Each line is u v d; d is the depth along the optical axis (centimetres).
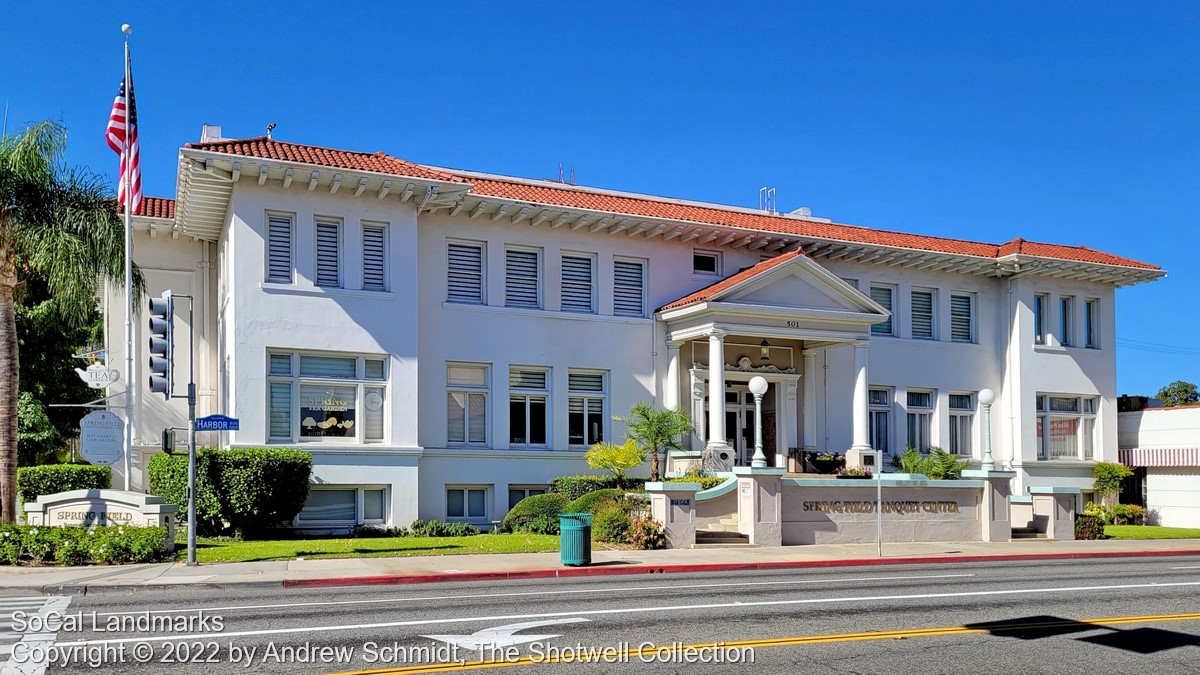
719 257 3272
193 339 2984
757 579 1764
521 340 2941
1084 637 1142
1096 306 3809
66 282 2255
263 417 2520
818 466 3147
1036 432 3619
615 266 3122
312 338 2583
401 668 952
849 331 3123
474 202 2817
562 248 3038
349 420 2645
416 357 2697
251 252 2541
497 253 2939
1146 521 3778
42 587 1559
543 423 2980
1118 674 962
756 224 3294
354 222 2661
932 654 1041
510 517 2681
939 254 3409
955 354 3572
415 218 2733
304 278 2592
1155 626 1220
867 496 2578
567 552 1922
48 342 2953
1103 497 3697
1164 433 3762
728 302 2903
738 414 3253
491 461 2861
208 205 2692
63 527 1995
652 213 3123
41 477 2644
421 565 1891
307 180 2567
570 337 3009
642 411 2803
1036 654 1047
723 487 2505
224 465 2333
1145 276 3744
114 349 2920
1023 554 2342
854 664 991
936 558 2241
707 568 1977
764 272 2953
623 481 2791
